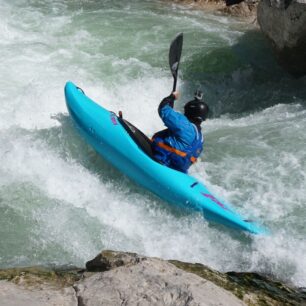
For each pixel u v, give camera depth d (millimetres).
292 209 13805
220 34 26219
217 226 13438
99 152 15789
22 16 26078
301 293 11219
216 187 14641
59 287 10039
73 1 29016
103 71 21828
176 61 15664
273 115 20031
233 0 31203
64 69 21469
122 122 15961
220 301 8828
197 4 30859
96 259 10648
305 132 17484
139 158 14844
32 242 12711
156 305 8625
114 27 25828
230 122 20047
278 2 21656
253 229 12914
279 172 15219
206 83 22578
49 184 14688
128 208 14109
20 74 20609
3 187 14367
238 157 16047
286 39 21656
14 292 8992
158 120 20406
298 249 12547
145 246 12805
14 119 17859
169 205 14234
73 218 13523
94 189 14719
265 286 11211
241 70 23375
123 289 9016
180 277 9477
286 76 23266
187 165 14641
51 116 17891
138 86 21469
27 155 15656
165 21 27359
